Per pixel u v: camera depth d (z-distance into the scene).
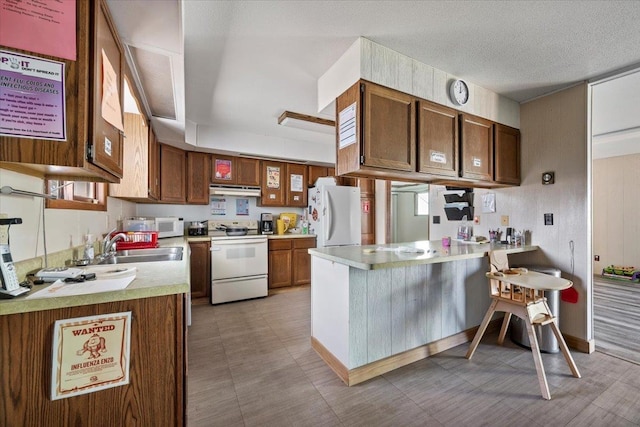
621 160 4.79
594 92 2.54
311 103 2.84
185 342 1.12
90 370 0.96
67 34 0.91
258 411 1.60
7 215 1.06
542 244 2.59
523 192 2.73
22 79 0.85
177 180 3.58
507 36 1.78
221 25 1.66
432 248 2.42
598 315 3.06
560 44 1.86
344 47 1.91
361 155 1.82
